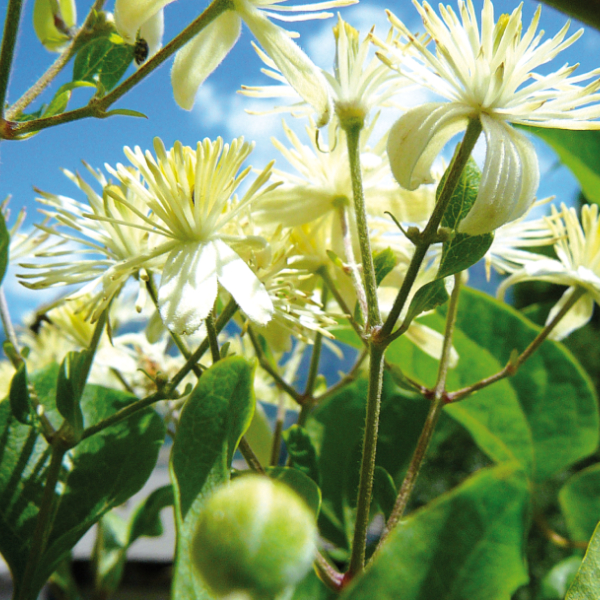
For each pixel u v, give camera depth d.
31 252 0.09
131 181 0.07
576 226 0.09
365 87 0.08
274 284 0.08
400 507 0.07
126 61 0.09
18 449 0.09
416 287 0.09
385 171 0.09
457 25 0.07
